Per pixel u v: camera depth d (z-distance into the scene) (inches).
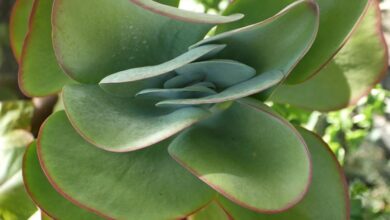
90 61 21.5
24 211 28.3
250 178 19.9
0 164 29.4
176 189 21.1
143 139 19.5
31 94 23.3
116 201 20.6
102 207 20.4
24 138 30.1
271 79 20.0
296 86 24.9
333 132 35.1
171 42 22.0
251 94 20.6
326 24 22.0
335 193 22.7
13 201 28.4
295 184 19.7
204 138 21.2
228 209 22.0
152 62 22.2
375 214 37.9
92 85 21.6
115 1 20.9
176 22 21.3
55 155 20.8
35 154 21.9
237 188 19.5
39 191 21.7
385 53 24.2
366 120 37.0
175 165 21.4
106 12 21.0
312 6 19.9
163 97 21.3
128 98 21.5
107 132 20.0
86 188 20.6
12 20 24.5
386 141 62.1
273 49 21.2
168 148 20.9
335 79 24.7
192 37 21.9
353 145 37.2
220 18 18.8
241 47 21.2
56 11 20.3
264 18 22.4
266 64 21.3
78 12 20.7
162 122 20.2
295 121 32.3
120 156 21.3
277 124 20.7
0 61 47.1
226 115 21.9
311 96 25.0
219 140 21.3
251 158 20.6
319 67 22.0
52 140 21.0
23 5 24.3
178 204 20.9
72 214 21.9
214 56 21.3
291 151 20.3
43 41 22.3
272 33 20.8
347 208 22.7
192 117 19.7
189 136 21.2
